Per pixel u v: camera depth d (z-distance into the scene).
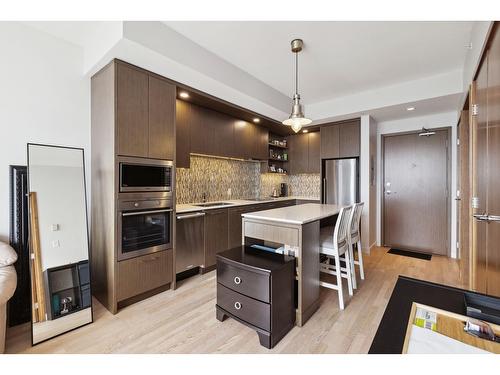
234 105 3.52
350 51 2.59
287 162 5.54
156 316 2.16
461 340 0.66
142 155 2.41
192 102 3.33
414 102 3.37
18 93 2.18
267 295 1.74
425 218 4.20
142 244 2.43
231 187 4.49
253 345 1.77
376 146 4.57
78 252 2.16
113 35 1.99
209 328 1.98
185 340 1.83
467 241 2.83
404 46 2.49
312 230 2.21
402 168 4.41
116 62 2.21
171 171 2.67
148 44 2.04
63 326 1.93
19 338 1.86
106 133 2.31
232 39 2.39
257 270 1.80
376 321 2.09
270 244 2.68
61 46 2.41
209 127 3.61
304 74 3.17
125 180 2.29
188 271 3.12
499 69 1.48
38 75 2.28
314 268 2.24
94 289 2.52
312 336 1.88
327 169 4.60
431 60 2.76
